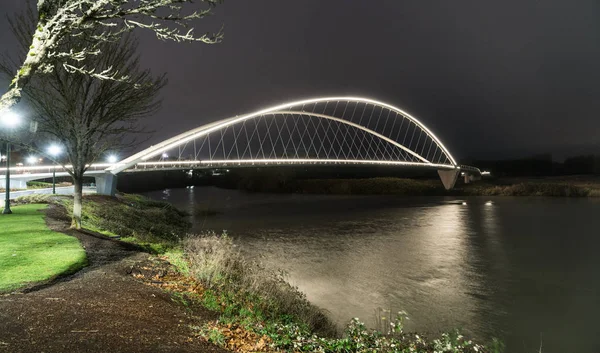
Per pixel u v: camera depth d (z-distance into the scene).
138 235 20.20
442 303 17.53
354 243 33.81
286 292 12.64
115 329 6.14
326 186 127.88
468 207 70.50
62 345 5.25
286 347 7.52
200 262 11.98
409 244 33.41
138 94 15.09
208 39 5.63
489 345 13.05
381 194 118.62
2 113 4.62
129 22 5.27
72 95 14.18
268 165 77.12
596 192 87.12
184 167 66.62
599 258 27.72
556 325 15.09
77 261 10.99
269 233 39.91
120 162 56.72
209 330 7.26
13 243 13.33
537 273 23.58
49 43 4.93
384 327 13.84
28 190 42.06
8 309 6.56
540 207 67.25
